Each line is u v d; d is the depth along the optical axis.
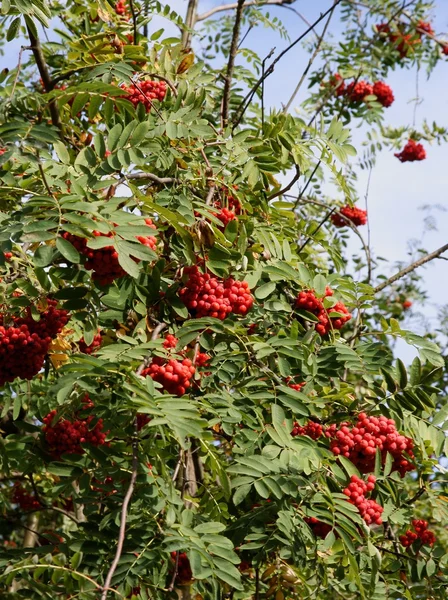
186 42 6.93
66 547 3.91
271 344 4.26
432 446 4.36
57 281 4.30
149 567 3.77
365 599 4.04
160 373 3.67
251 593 4.83
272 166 4.73
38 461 4.82
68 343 5.25
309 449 4.01
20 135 3.87
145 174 4.26
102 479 3.98
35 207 3.47
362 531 4.18
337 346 4.48
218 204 4.81
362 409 4.45
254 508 4.24
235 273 4.34
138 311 4.03
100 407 3.82
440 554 4.93
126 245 3.30
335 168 5.11
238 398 4.16
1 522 5.41
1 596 3.85
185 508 4.09
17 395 5.09
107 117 4.22
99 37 5.06
